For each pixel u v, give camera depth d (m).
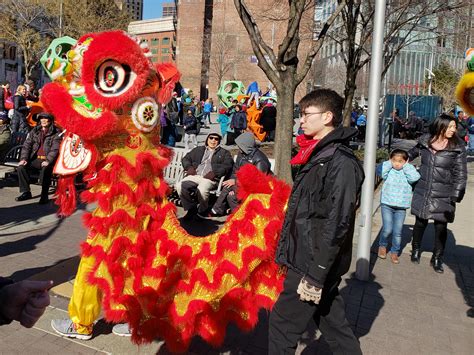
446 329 4.31
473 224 8.64
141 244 3.31
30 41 34.69
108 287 3.23
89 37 3.30
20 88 11.80
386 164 6.05
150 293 3.25
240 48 53.62
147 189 3.37
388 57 14.07
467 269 6.04
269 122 13.28
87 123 3.14
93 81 3.15
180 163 8.41
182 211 8.16
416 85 37.22
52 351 3.54
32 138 8.24
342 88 29.14
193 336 3.56
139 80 3.20
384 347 3.92
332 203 2.68
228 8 53.72
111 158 3.28
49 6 32.25
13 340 3.65
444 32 15.34
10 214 7.25
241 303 3.26
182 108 18.50
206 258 3.29
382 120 19.80
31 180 9.22
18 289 1.63
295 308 2.86
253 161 7.15
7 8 32.75
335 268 2.87
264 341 3.89
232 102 19.17
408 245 6.93
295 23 7.96
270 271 3.30
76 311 3.60
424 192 5.85
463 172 5.64
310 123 2.95
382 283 5.34
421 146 6.00
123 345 3.67
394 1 12.97
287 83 8.34
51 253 5.62
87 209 7.66
